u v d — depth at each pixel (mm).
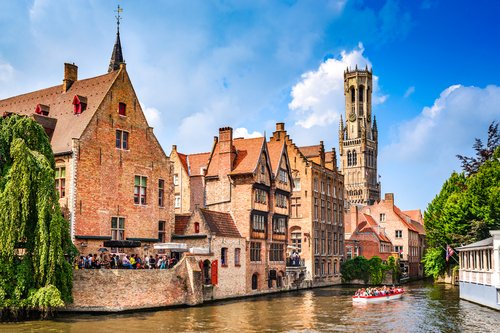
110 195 46531
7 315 33969
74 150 43719
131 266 41688
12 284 33344
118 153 47656
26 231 34250
